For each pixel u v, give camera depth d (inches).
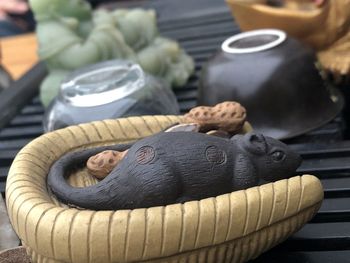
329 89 9.2
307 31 10.0
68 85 8.2
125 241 4.6
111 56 10.3
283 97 8.3
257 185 5.3
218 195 5.2
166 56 11.3
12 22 20.4
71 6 10.3
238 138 5.6
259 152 5.4
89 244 4.6
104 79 8.2
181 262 4.8
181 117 6.8
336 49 9.9
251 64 8.4
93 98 7.9
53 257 4.8
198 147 5.3
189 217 4.7
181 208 4.7
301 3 10.6
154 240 4.6
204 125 6.2
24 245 5.2
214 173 5.2
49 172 5.7
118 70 8.3
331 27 9.7
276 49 8.4
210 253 4.9
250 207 4.9
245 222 4.8
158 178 5.0
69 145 6.2
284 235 5.2
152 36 11.4
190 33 14.6
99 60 10.2
